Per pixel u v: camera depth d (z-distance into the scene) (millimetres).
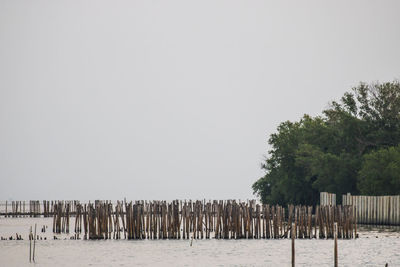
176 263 198000
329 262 195875
